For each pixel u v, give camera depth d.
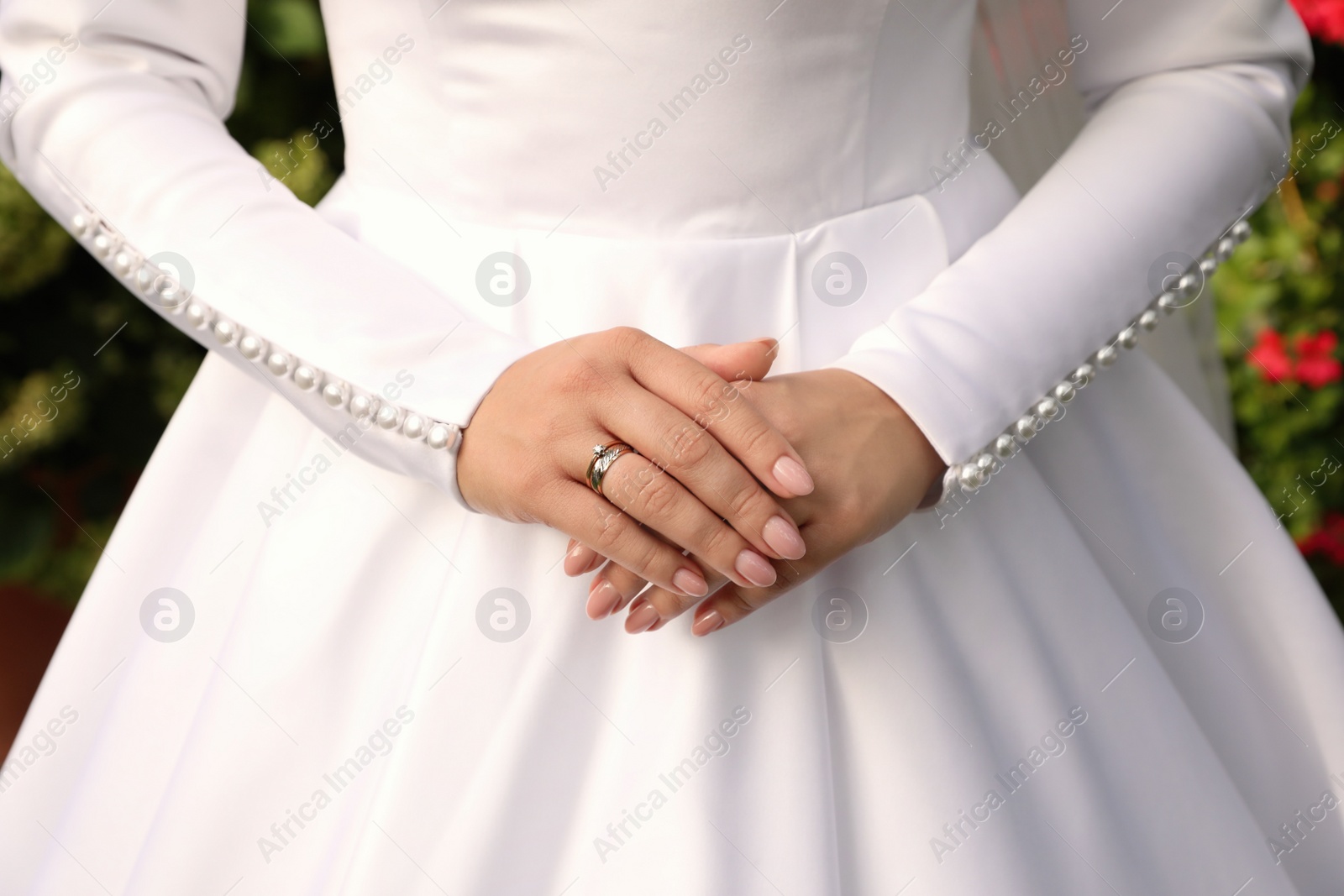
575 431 0.76
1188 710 0.99
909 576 0.90
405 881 0.79
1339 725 1.09
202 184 0.89
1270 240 2.28
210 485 1.03
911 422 0.83
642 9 0.83
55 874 0.91
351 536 0.90
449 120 0.91
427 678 0.83
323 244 0.89
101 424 2.12
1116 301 0.95
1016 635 0.92
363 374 0.82
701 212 0.90
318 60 2.05
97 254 0.90
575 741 0.84
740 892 0.78
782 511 0.74
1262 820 1.11
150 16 0.93
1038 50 1.18
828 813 0.81
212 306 0.86
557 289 0.90
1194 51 1.05
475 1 0.85
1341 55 2.20
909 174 0.99
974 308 0.89
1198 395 1.38
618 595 0.80
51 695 0.99
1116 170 0.99
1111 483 1.07
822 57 0.88
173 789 0.88
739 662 0.83
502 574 0.85
